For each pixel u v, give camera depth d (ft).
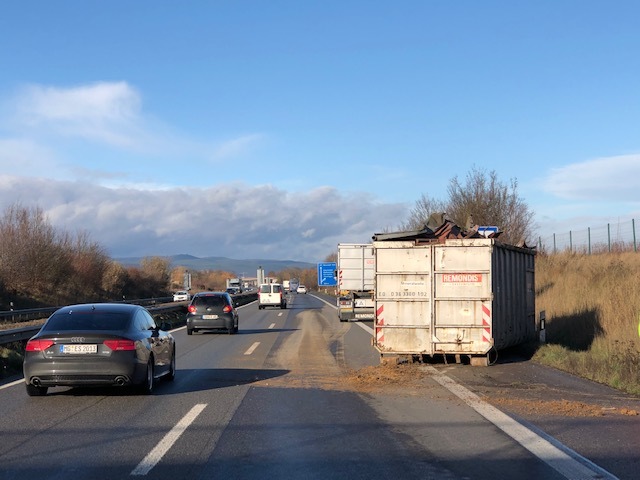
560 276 95.55
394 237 49.85
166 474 20.86
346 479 20.40
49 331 34.91
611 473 20.89
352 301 106.01
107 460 22.48
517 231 117.80
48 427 27.78
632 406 32.17
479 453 23.44
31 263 180.14
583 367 43.55
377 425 28.17
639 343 47.93
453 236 53.06
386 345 47.03
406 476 20.70
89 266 211.41
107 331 34.63
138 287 264.11
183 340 74.84
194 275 566.36
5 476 20.56
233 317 83.61
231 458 22.84
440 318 46.57
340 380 41.55
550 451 23.61
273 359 54.03
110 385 34.27
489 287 46.21
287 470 21.39
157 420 29.27
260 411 31.40
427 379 41.01
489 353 47.34
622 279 73.10
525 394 35.58
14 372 45.91
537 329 64.39
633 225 101.40
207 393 36.81
